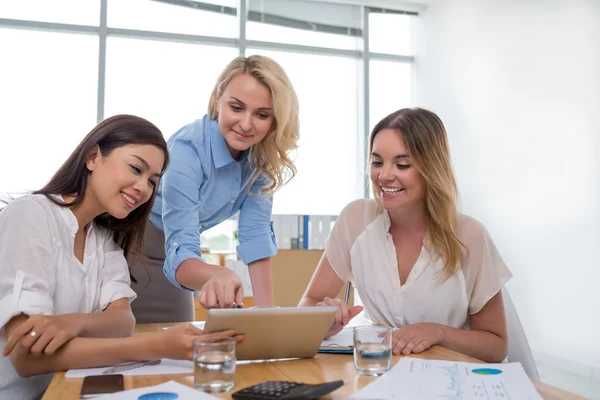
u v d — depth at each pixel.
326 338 1.35
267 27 5.91
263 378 0.98
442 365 1.04
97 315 1.21
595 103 3.99
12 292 1.13
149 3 5.47
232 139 1.66
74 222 1.29
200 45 5.64
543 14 4.52
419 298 1.56
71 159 1.31
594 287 3.95
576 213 4.14
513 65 4.89
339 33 6.18
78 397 0.85
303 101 6.04
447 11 5.89
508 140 4.93
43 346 1.03
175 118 5.51
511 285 4.84
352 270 1.70
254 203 1.96
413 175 1.53
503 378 0.94
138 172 1.27
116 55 5.39
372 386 0.89
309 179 5.93
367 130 6.15
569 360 4.16
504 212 4.97
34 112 5.09
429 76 6.17
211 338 1.02
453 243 1.54
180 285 1.63
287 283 3.86
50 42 5.19
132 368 1.04
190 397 0.80
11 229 1.19
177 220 1.68
